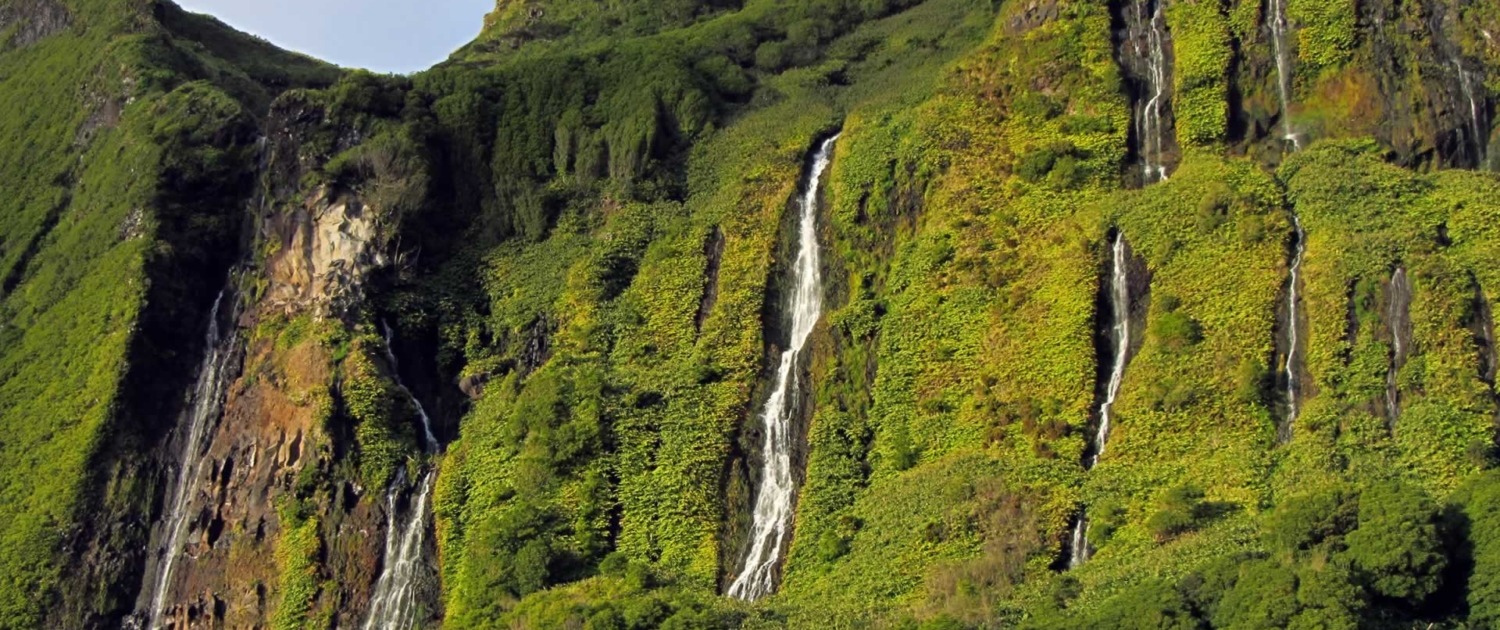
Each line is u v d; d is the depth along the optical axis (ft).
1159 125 327.88
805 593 270.05
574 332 330.75
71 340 349.41
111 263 355.77
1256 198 298.76
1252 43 329.31
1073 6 346.33
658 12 460.55
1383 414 264.93
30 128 413.39
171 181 365.40
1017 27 354.33
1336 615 209.56
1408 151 311.68
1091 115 329.11
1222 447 269.03
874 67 396.98
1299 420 267.39
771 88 394.73
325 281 345.31
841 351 312.29
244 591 308.81
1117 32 343.46
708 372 311.27
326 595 303.48
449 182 373.81
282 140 369.50
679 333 323.16
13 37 453.58
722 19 428.15
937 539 266.57
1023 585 252.01
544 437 303.27
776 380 313.53
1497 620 215.92
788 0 433.07
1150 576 236.22
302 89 385.91
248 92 417.49
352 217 351.87
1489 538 222.89
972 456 281.54
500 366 334.65
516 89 389.19
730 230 340.39
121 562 318.65
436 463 319.47
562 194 366.02
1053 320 294.87
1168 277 293.02
